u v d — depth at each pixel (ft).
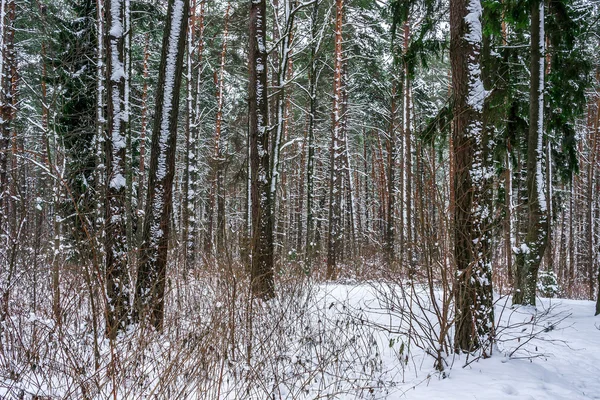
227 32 60.85
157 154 22.86
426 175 18.26
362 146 96.07
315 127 74.02
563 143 35.40
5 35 38.63
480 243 17.66
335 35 57.82
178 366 13.50
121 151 21.91
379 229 89.10
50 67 29.22
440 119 26.23
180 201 66.80
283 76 39.32
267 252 27.71
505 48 34.96
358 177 105.19
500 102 30.50
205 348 13.94
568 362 18.28
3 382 13.67
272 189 39.01
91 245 14.76
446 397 13.41
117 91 22.26
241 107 59.16
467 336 17.88
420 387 14.56
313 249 50.78
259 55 30.48
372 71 65.92
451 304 19.01
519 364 16.72
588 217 75.31
